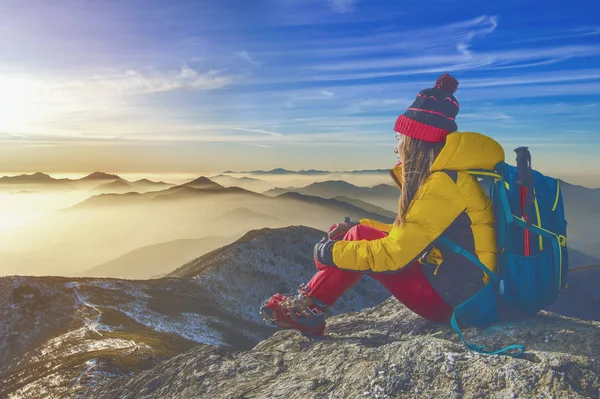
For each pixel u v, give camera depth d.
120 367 42.28
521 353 3.01
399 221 3.21
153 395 4.41
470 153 3.07
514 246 3.19
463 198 3.08
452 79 3.22
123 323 77.31
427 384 2.93
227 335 85.25
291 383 3.46
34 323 75.31
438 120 3.12
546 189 3.24
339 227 3.84
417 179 3.18
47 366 50.31
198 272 110.19
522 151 3.17
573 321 3.49
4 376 55.47
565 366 2.77
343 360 3.56
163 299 93.31
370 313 4.66
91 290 88.75
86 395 5.34
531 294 3.27
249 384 3.75
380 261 3.28
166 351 57.97
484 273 3.29
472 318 3.40
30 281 86.44
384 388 2.95
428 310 3.57
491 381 2.79
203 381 4.16
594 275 54.06
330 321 4.68
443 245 3.29
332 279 3.80
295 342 4.32
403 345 3.34
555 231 3.23
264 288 108.38
